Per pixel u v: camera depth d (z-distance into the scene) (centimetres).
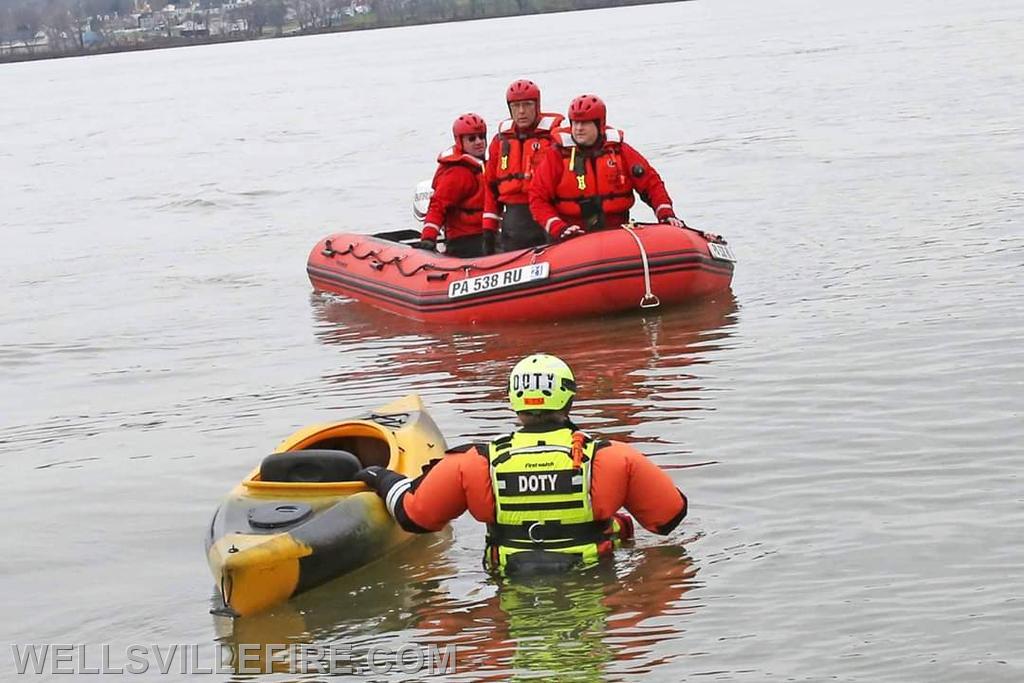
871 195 1661
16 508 777
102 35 18338
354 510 629
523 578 598
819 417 817
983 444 743
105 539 716
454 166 1267
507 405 913
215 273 1578
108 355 1187
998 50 3988
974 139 2064
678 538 638
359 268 1341
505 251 1227
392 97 4478
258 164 2825
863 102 2825
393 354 1106
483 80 4866
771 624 543
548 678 509
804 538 630
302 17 18312
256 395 1006
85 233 2017
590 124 1156
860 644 522
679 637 536
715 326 1091
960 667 500
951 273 1190
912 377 887
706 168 2069
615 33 8350
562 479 599
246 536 606
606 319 1160
